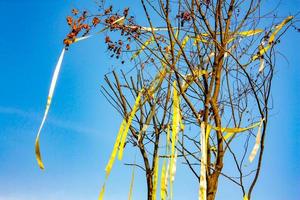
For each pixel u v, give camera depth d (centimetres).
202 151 593
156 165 634
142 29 667
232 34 669
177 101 635
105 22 642
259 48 661
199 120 621
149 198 676
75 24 609
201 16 664
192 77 635
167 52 666
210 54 662
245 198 618
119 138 621
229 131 632
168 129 625
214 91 645
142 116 708
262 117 629
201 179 575
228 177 625
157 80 708
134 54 695
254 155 608
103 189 577
